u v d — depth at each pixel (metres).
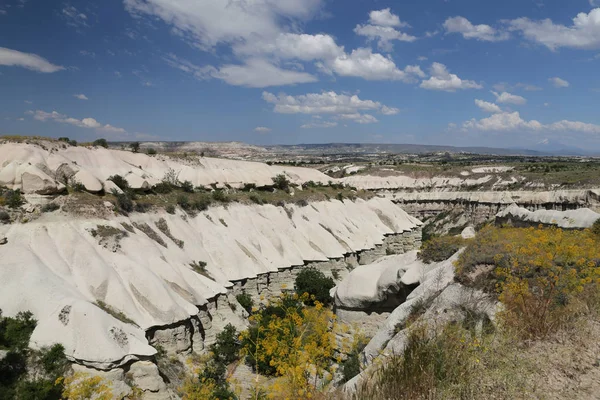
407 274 18.77
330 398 8.27
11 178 29.17
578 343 8.67
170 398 21.59
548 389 7.07
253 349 14.27
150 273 28.19
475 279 13.36
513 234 15.69
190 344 26.92
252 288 37.94
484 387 7.18
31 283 23.27
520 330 9.35
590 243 12.92
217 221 42.66
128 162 45.94
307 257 47.03
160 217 36.97
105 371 20.23
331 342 9.63
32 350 20.38
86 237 28.92
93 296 25.22
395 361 8.23
